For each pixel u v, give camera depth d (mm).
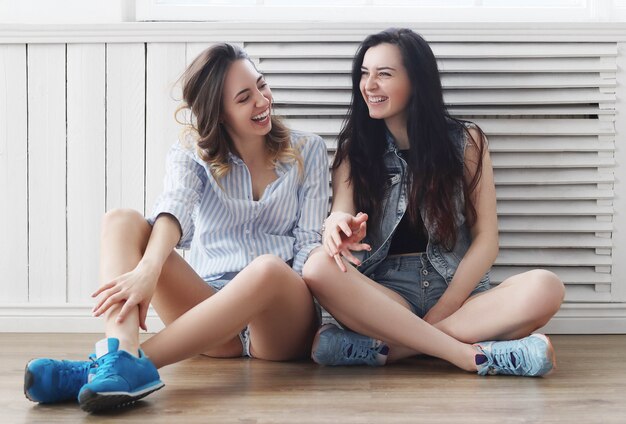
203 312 1542
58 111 2195
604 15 2268
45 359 1396
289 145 1867
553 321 2176
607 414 1320
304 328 1728
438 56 2145
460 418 1294
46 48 2191
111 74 2182
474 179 1905
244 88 1767
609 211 2160
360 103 1967
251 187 1837
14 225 2205
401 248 1939
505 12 2277
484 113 2150
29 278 2207
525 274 1722
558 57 2160
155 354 1523
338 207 1929
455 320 1747
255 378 1612
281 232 1873
